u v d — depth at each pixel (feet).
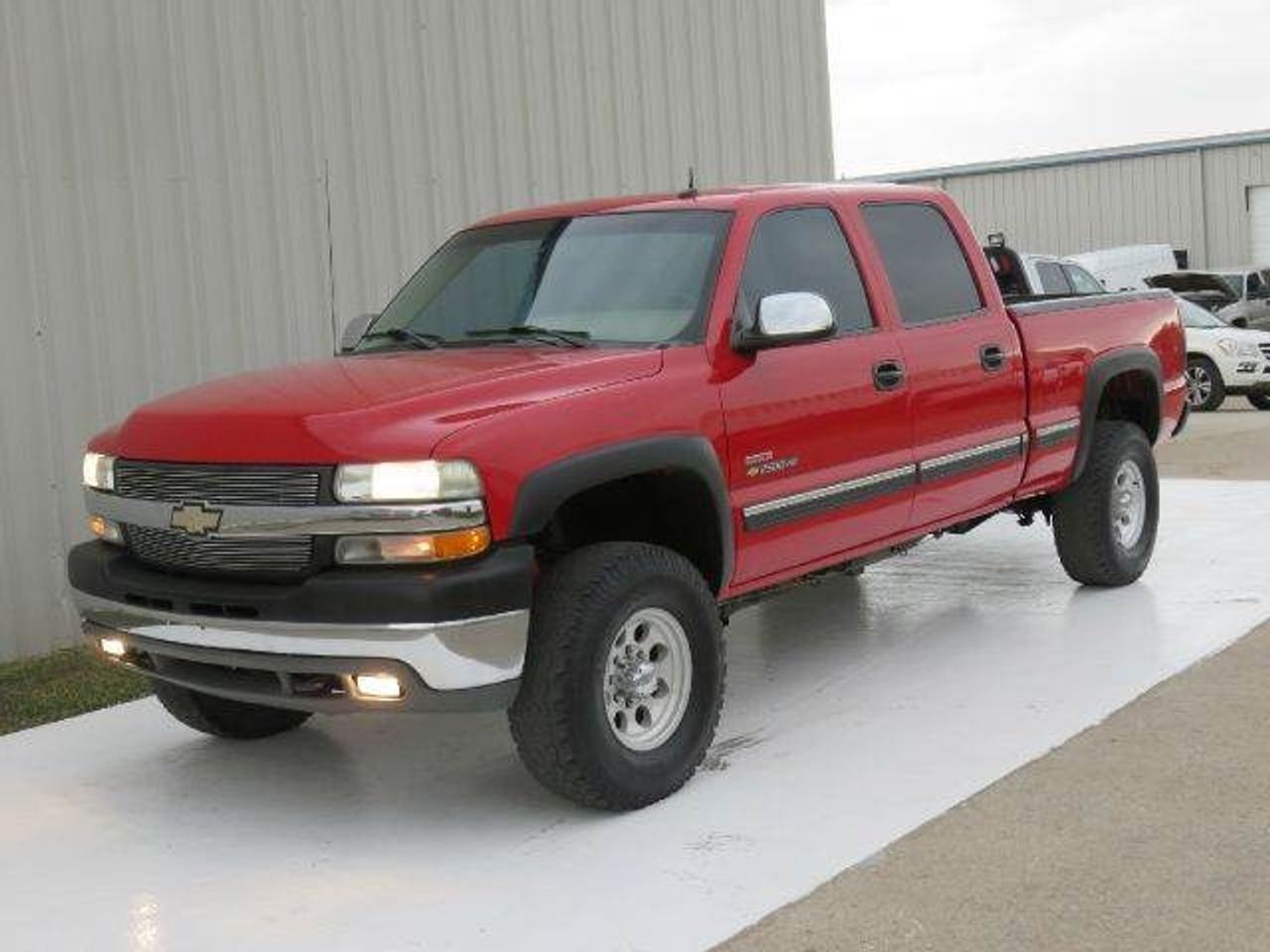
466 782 16.62
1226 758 15.74
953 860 13.43
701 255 17.44
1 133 24.85
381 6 30.76
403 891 13.61
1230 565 25.85
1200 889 12.51
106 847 15.20
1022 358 21.43
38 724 20.40
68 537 25.77
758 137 39.75
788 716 18.39
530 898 13.25
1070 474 22.91
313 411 14.49
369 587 13.66
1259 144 118.83
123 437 15.90
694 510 16.34
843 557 18.83
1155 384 24.82
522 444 14.23
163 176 27.07
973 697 18.66
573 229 18.78
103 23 26.18
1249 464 41.22
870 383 18.49
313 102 29.50
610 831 14.74
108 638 16.03
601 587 14.60
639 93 36.40
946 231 21.21
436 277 19.62
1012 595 24.50
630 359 15.85
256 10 28.53
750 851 13.99
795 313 16.44
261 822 15.71
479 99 32.71
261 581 14.53
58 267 25.59
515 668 14.10
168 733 19.30
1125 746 16.33
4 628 24.97
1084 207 127.34
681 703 15.61
